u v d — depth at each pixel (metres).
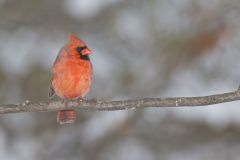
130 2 14.62
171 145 14.28
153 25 14.07
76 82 9.28
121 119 14.31
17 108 8.21
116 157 14.29
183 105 7.99
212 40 13.79
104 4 14.98
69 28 15.08
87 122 14.45
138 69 14.18
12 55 14.70
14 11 15.22
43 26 15.19
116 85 14.13
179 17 13.99
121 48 14.53
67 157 14.52
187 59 13.97
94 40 14.85
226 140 14.24
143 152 14.31
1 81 14.30
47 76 14.30
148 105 8.05
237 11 13.83
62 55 9.34
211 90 13.97
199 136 14.26
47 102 8.27
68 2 15.20
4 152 14.47
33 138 14.61
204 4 13.93
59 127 14.55
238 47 13.83
